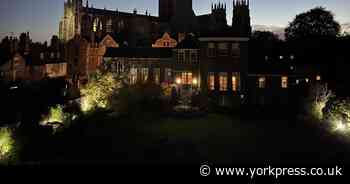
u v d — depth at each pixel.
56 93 44.88
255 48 72.38
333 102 30.66
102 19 105.56
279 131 30.55
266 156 22.08
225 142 26.17
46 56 85.94
